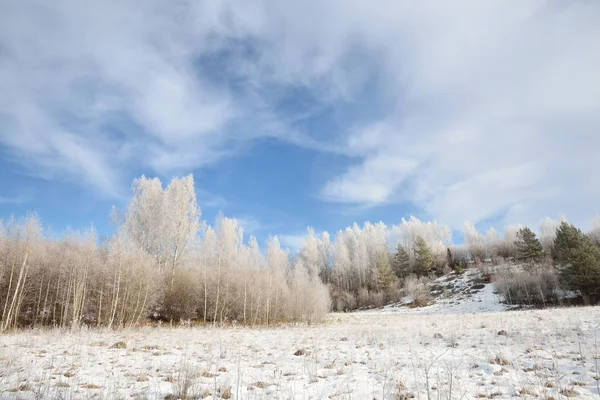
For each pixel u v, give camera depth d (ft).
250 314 112.88
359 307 219.41
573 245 143.95
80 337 49.96
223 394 20.58
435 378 24.26
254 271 128.88
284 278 148.36
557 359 27.71
